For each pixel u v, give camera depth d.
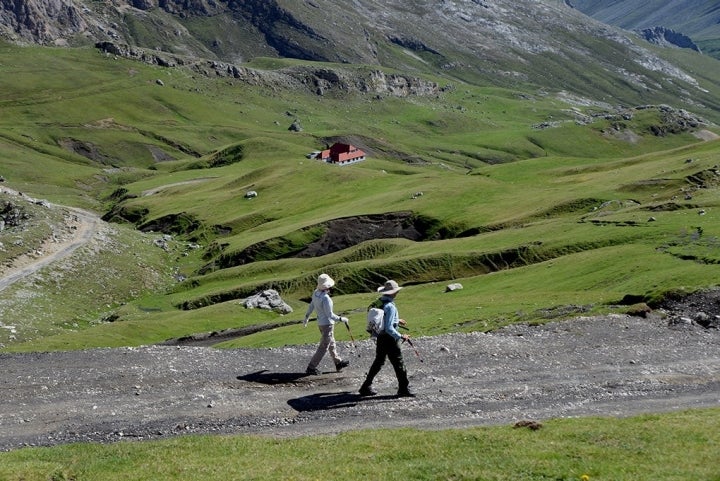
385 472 17.09
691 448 18.17
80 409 24.22
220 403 24.61
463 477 16.66
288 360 30.69
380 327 25.11
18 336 92.00
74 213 174.00
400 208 149.38
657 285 51.06
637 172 142.88
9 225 152.00
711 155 138.62
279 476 17.06
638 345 32.66
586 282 67.38
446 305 67.38
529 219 124.31
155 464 18.30
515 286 76.00
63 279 124.56
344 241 144.25
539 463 17.31
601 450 18.20
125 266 141.62
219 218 184.50
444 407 23.89
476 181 166.75
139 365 29.38
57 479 17.47
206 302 119.12
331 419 22.97
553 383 26.55
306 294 115.12
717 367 28.50
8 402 25.09
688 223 84.50
